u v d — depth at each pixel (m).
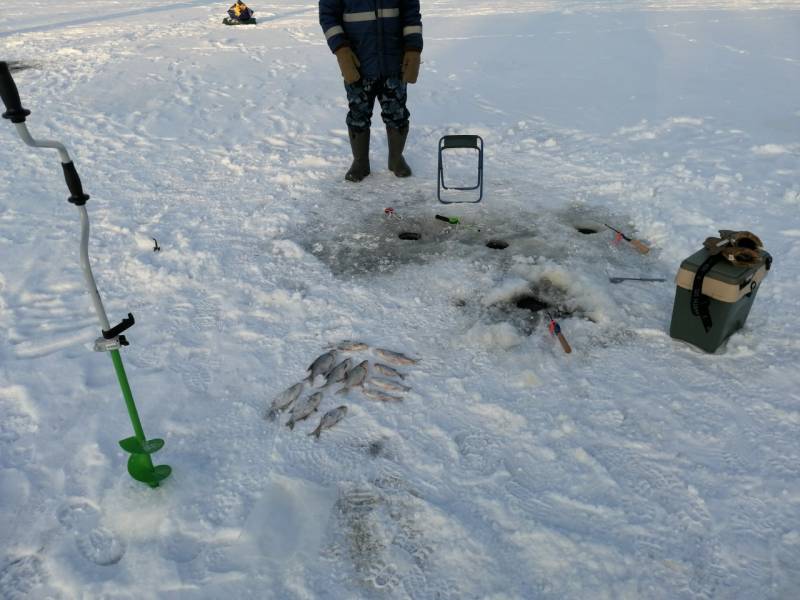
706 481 2.46
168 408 2.94
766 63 8.83
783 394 2.87
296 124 6.72
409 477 2.55
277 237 4.49
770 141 5.83
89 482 2.56
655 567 2.16
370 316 3.58
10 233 4.60
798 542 2.22
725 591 2.08
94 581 2.20
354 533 2.34
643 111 6.94
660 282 3.81
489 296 3.71
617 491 2.44
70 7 15.57
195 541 2.32
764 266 3.08
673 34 10.87
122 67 9.31
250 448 2.72
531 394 2.95
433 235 4.51
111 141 6.42
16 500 2.51
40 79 8.77
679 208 4.61
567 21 12.26
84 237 2.15
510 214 4.77
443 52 10.01
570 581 2.13
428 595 2.12
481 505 2.42
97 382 3.13
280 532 2.35
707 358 3.13
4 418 2.93
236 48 10.55
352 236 4.50
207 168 5.75
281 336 3.43
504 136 6.34
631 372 3.06
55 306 3.77
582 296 3.68
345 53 4.80
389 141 5.38
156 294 3.85
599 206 4.83
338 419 2.85
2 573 2.25
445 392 2.99
